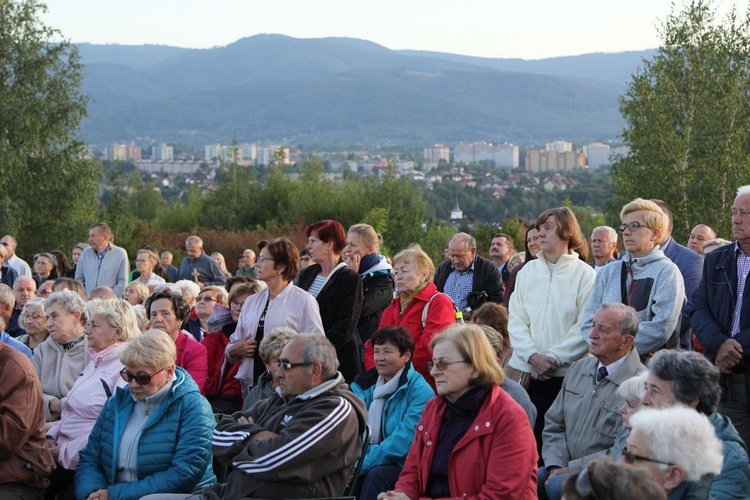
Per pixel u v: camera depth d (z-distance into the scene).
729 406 6.25
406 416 6.12
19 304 10.55
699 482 3.79
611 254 8.64
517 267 9.02
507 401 4.95
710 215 25.09
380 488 5.90
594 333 5.79
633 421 3.78
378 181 35.62
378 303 8.23
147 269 12.58
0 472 5.80
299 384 5.37
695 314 6.56
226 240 30.30
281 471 5.11
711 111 26.28
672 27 27.67
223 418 5.55
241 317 7.43
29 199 30.95
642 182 27.42
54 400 7.18
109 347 6.79
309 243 7.77
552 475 5.69
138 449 5.87
